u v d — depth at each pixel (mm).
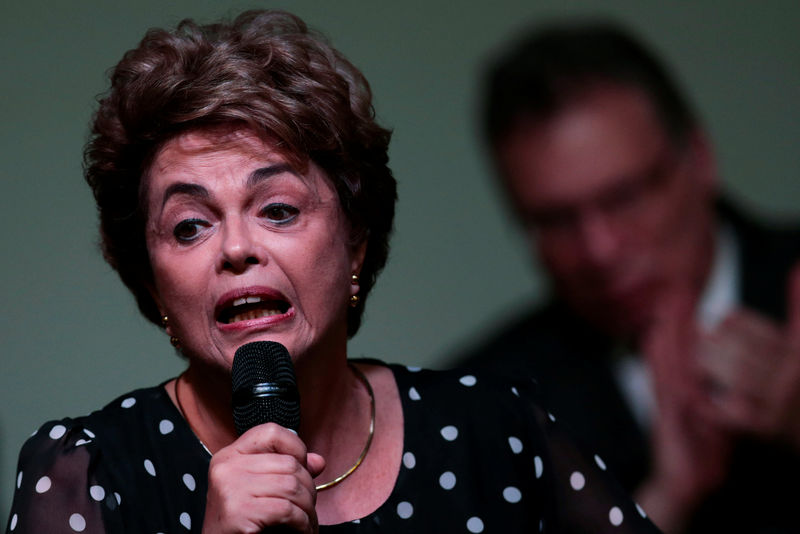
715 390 13102
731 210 13297
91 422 5977
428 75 13781
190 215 5410
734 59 13508
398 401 6352
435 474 6141
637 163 13203
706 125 13445
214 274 5348
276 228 5418
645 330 13172
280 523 4562
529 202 13430
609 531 6363
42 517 5527
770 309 13086
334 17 13852
